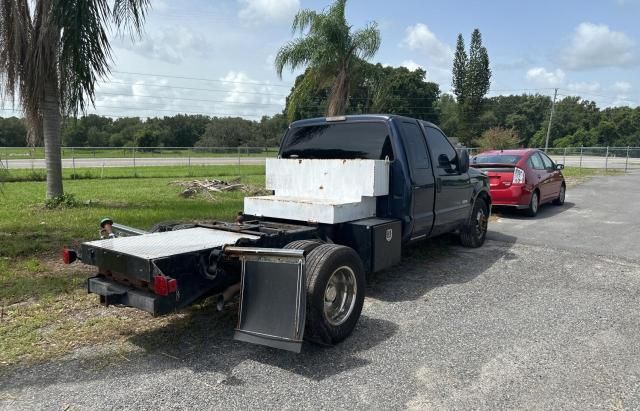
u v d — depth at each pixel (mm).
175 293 3740
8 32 9562
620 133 86750
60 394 3289
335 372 3670
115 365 3730
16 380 3471
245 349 4055
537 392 3377
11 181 19547
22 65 9844
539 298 5430
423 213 6062
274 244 4512
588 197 15258
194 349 4043
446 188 6621
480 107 66375
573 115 92812
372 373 3656
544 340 4270
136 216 10094
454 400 3271
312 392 3369
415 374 3643
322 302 3949
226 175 24203
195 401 3230
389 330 4500
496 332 4449
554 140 89875
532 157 11734
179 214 10492
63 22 8883
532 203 11125
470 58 65375
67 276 5879
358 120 5965
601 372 3678
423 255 7441
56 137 11273
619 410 3152
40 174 21438
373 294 5574
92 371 3625
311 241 4434
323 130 6254
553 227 9922
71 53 9109
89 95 9664
